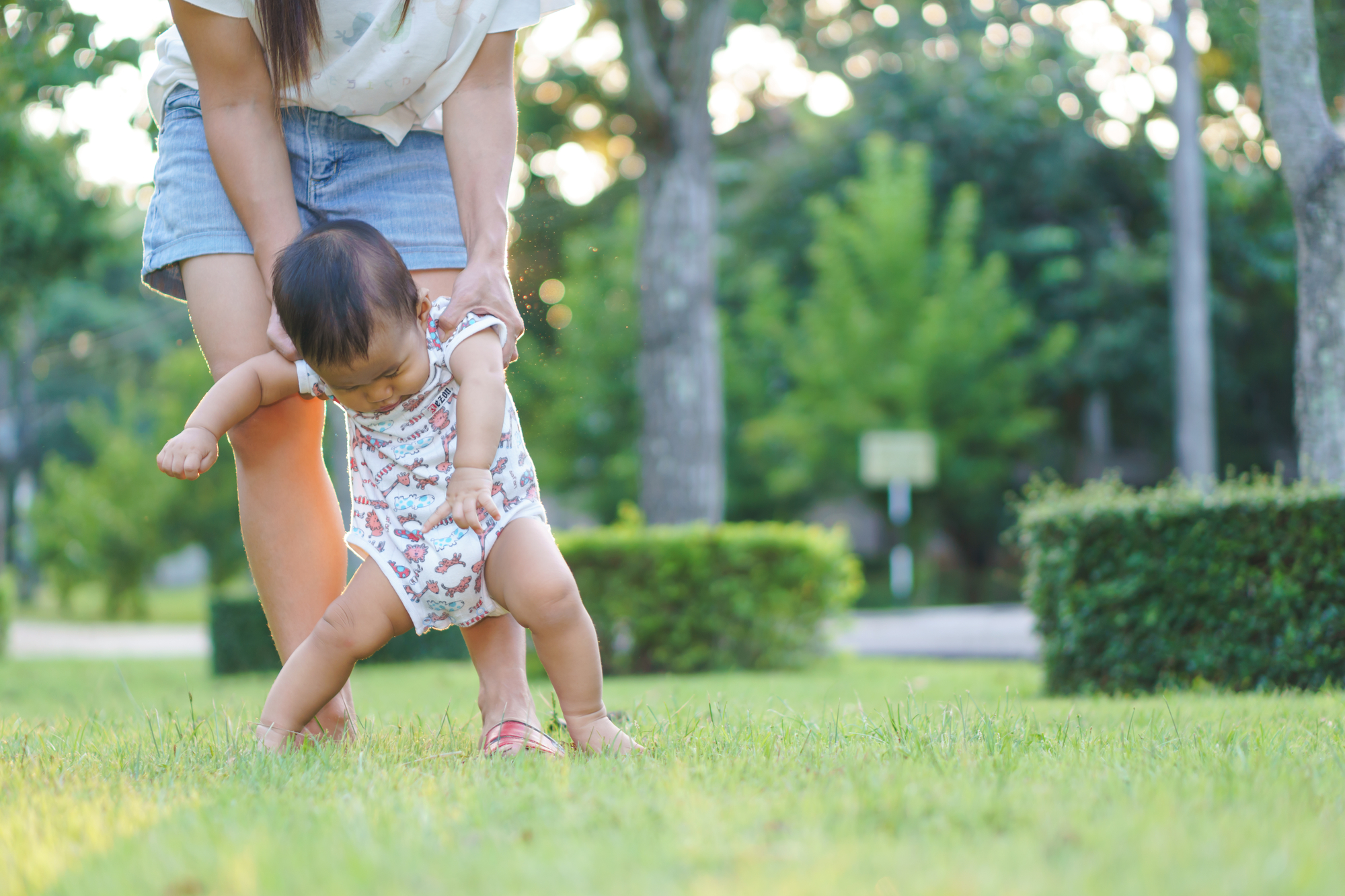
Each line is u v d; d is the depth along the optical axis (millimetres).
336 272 2238
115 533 24203
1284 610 5309
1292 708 3553
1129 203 22219
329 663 2424
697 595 8961
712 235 10969
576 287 20422
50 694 6957
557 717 2764
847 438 20391
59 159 11250
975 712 2898
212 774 2107
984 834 1457
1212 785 1750
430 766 2201
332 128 2750
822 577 9164
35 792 1929
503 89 2775
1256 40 7480
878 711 3094
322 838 1499
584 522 26016
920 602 22000
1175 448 22562
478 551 2383
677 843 1424
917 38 21766
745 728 2639
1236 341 21844
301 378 2504
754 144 24156
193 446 2391
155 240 2752
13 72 7703
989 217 22234
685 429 10695
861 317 20266
